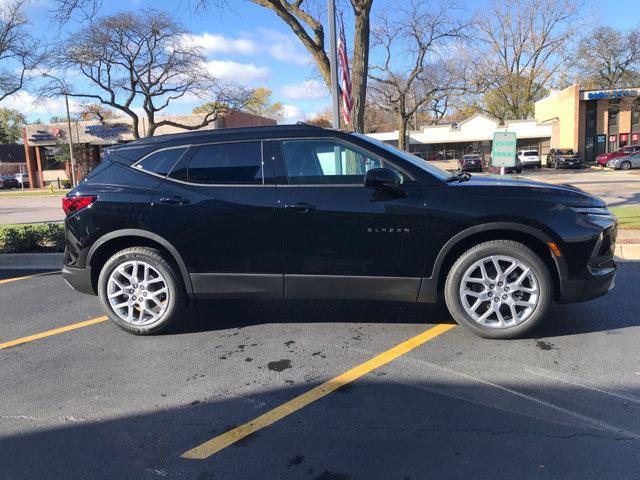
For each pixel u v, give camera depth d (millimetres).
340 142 4410
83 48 26516
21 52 19000
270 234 4418
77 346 4660
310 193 4363
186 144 4656
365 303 5582
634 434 2979
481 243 4297
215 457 2908
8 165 65375
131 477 2754
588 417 3178
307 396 3582
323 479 2680
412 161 4441
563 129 46562
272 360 4215
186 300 4785
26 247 8703
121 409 3488
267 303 5711
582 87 53562
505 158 9844
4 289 6828
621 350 4152
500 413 3258
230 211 4445
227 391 3701
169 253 4695
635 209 11781
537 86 53062
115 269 4730
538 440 2951
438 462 2779
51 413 3463
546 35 49000
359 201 4301
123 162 4793
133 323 4785
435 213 4219
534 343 4344
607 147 46062
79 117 37531
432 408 3352
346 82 9766
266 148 4512
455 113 63844
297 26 11250
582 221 4184
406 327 4840
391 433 3080
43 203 27531
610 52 49875
